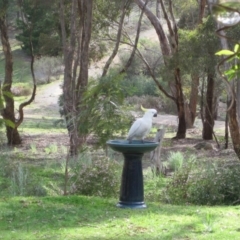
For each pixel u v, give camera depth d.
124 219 8.26
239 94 17.00
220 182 11.12
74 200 9.51
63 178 13.88
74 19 18.25
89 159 13.27
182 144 24.58
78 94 16.19
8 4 19.92
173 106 38.53
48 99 41.47
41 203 9.22
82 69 17.69
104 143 11.78
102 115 11.45
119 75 11.53
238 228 7.83
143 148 8.91
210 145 22.88
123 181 9.17
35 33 32.59
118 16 25.58
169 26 24.03
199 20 26.06
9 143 22.86
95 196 10.84
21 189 11.30
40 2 21.92
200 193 10.98
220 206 10.14
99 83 11.41
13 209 8.77
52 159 18.48
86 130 11.77
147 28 48.12
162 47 25.34
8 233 7.41
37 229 7.64
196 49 21.25
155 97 39.38
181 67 22.19
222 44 17.62
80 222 8.05
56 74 47.91
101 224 7.96
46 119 34.06
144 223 8.05
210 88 25.58
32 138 25.36
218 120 37.97
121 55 39.75
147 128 9.22
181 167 13.24
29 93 43.69
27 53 47.06
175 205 10.00
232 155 20.33
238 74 3.78
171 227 7.82
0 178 13.55
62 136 26.28
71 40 18.12
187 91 32.91
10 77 22.08
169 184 11.67
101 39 25.88
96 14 24.62
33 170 15.47
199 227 7.84
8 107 22.42
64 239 7.16
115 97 11.40
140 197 9.18
